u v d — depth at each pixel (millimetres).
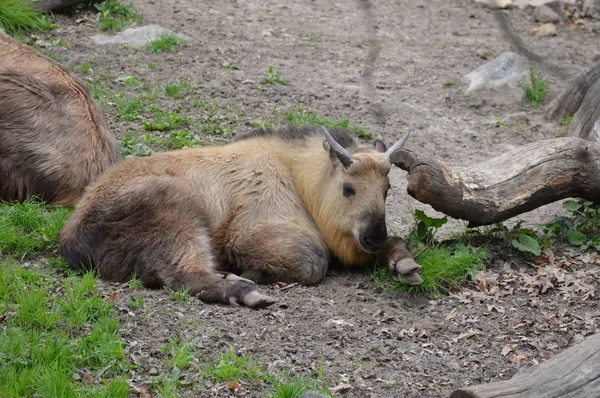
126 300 9898
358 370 8922
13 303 9711
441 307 10617
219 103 17516
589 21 26188
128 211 10719
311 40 22250
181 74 18703
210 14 22969
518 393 7211
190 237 10656
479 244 12156
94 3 21266
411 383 8805
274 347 9227
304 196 11531
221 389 8391
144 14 22094
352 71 20531
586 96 17438
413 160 11336
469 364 9266
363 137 16953
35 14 19922
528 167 11859
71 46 19344
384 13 25500
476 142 17375
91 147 12992
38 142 12648
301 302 10352
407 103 19047
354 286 11102
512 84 20031
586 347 7543
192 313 9797
